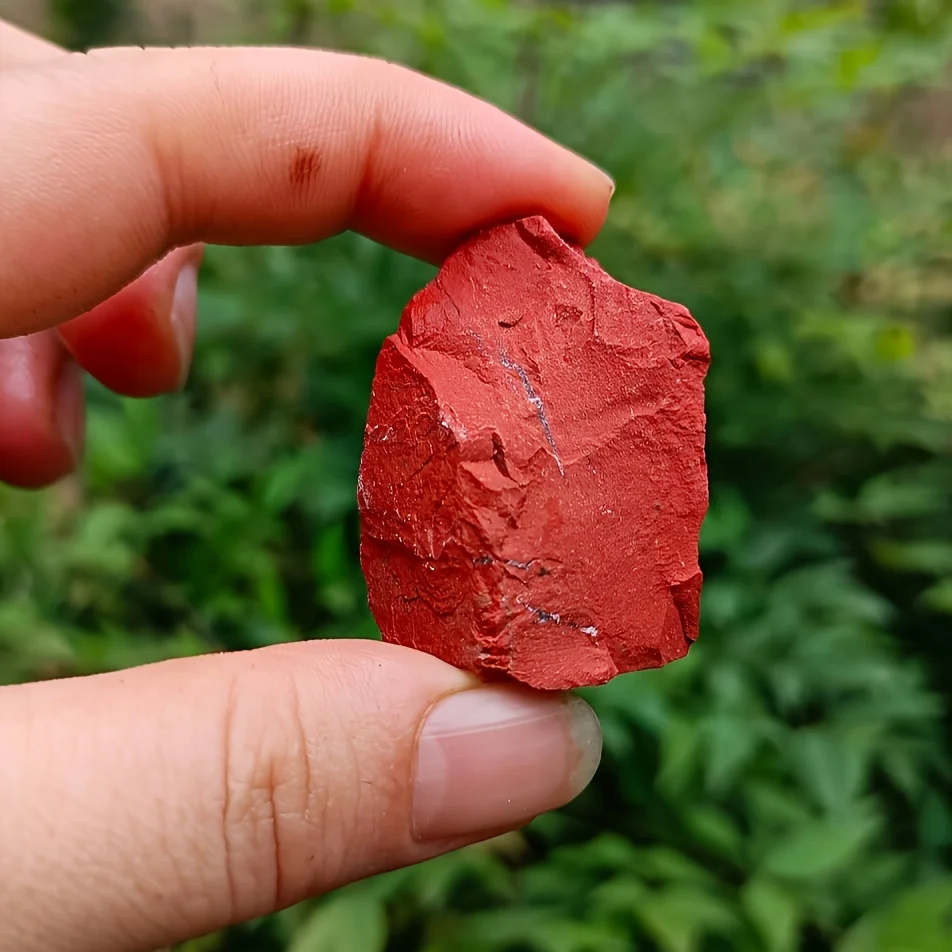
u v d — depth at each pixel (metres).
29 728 0.06
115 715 0.07
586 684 0.07
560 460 0.08
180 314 0.11
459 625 0.07
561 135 0.14
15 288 0.08
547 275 0.08
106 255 0.08
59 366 0.11
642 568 0.08
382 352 0.08
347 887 0.10
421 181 0.10
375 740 0.07
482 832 0.08
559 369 0.08
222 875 0.07
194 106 0.08
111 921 0.06
